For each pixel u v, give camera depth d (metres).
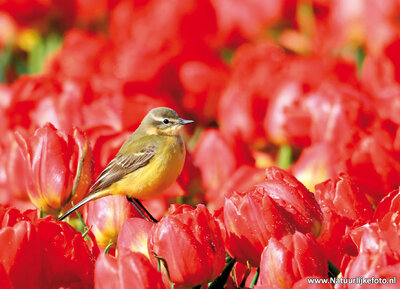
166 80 4.90
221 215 3.70
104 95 4.04
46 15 6.45
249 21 6.00
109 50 5.45
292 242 3.60
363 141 3.85
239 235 3.64
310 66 4.65
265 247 3.61
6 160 3.89
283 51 5.67
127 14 6.38
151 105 4.37
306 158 3.88
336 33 5.58
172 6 5.98
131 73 4.79
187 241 3.60
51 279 3.63
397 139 3.87
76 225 3.85
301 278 3.59
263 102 4.39
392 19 5.01
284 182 3.65
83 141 3.76
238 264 3.69
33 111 3.99
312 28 6.00
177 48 5.03
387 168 3.84
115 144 3.91
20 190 3.84
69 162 3.76
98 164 3.90
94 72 5.26
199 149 3.96
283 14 5.95
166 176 3.95
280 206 3.64
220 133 3.96
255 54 5.07
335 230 3.68
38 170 3.75
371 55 5.13
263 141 4.36
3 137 3.97
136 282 3.55
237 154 3.95
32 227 3.60
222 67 5.25
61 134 3.76
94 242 3.71
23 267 3.60
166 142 4.00
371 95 4.56
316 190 3.71
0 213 3.63
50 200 3.76
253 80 4.52
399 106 4.02
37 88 4.06
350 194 3.70
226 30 6.05
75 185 3.76
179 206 3.64
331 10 5.82
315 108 3.98
